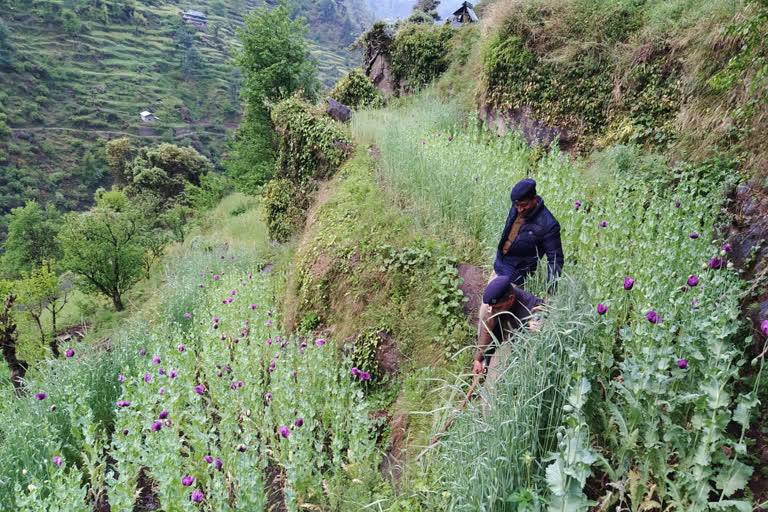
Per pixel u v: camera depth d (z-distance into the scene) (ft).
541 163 20.38
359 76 52.80
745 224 13.69
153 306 32.94
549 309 9.62
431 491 9.46
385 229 20.31
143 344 20.76
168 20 475.31
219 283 30.58
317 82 59.52
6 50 319.06
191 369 18.01
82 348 20.54
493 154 22.88
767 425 8.43
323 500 11.86
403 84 54.65
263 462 12.95
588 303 9.89
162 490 11.23
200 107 380.17
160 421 12.01
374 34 58.03
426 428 12.85
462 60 47.52
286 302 23.53
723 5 19.80
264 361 18.63
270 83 55.06
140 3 493.36
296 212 33.01
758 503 7.09
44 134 289.33
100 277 41.50
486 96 30.83
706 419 7.07
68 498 10.71
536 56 27.76
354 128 33.04
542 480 7.98
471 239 18.11
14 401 17.74
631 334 8.98
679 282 11.46
